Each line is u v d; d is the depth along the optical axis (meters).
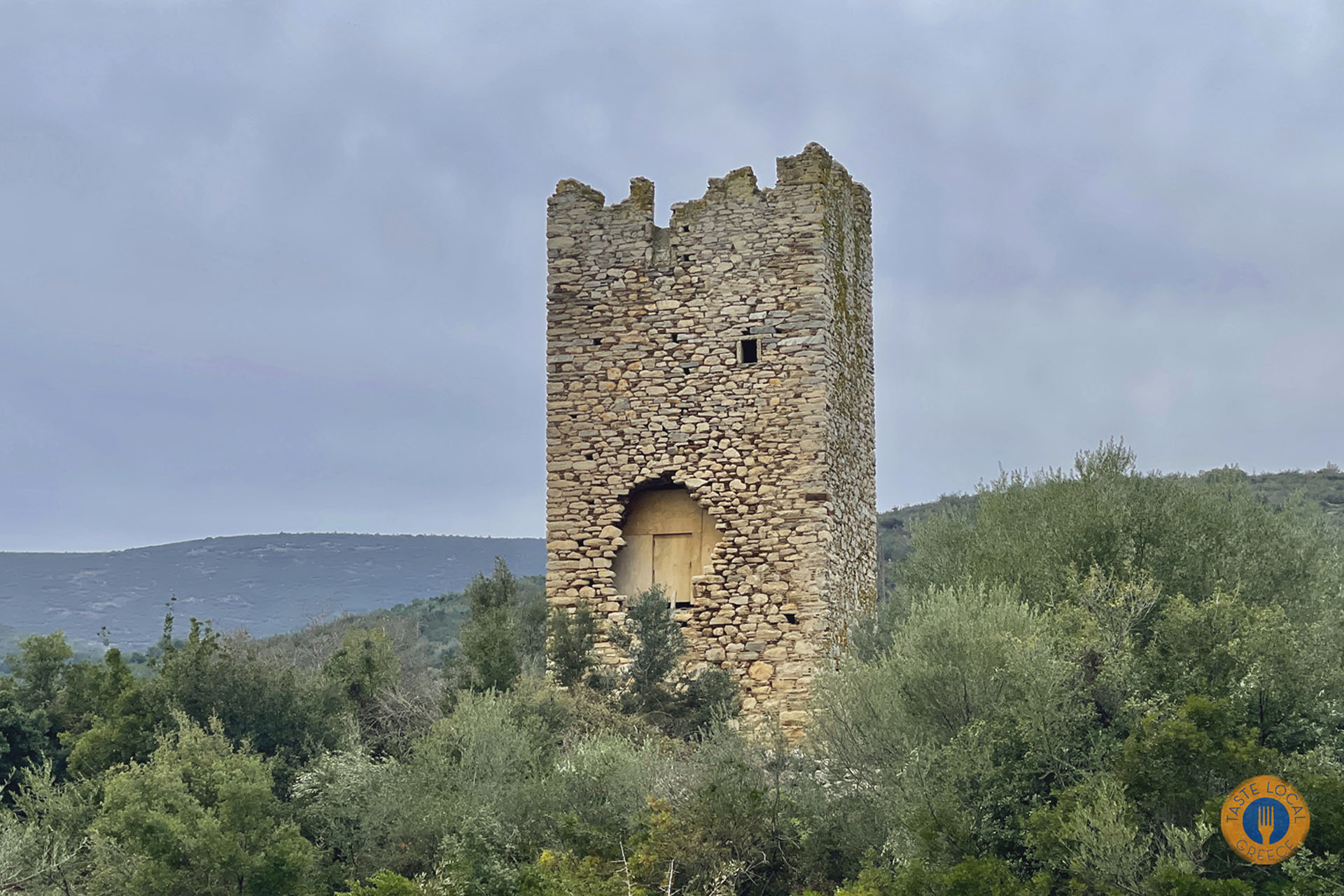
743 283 69.19
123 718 56.88
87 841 48.16
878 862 43.69
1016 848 41.47
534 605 78.44
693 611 67.25
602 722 58.66
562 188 72.31
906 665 48.25
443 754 52.59
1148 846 38.50
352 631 69.88
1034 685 43.75
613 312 70.62
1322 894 36.38
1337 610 52.34
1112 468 64.50
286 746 57.28
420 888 42.72
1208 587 55.38
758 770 49.22
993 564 63.00
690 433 68.69
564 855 45.47
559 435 70.31
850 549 71.19
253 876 45.47
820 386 67.38
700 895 42.53
